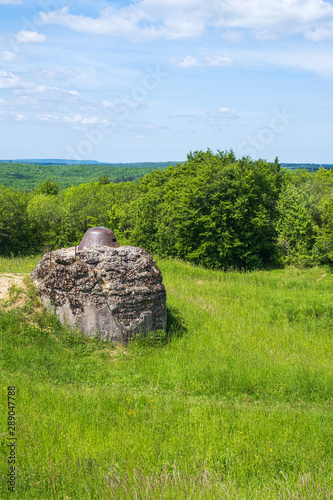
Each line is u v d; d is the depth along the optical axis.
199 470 6.64
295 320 18.67
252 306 20.14
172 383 11.88
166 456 7.23
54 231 55.16
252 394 11.62
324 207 44.53
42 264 15.09
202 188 40.91
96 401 9.71
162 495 5.62
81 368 12.28
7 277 15.70
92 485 6.13
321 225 46.00
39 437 7.62
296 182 56.88
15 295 14.64
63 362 12.45
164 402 10.29
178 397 10.92
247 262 42.12
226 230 40.75
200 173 42.38
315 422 9.53
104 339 14.00
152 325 14.86
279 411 10.20
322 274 39.94
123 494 5.76
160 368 12.62
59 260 14.38
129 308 14.27
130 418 9.01
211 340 15.21
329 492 6.11
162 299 15.25
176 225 41.31
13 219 51.47
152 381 11.95
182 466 6.83
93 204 58.38
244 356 13.80
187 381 11.97
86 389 10.84
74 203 59.66
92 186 76.94
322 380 12.26
